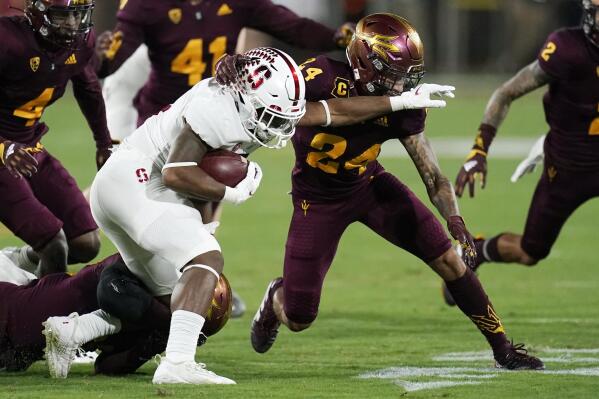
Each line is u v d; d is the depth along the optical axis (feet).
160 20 85.87
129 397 50.75
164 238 54.90
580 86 75.41
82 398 50.62
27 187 67.67
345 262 112.47
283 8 89.61
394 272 106.83
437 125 256.32
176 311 53.78
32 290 59.72
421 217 63.16
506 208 147.13
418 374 59.93
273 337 68.64
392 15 59.47
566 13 313.94
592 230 131.13
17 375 58.95
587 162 78.23
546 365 63.16
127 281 57.72
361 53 58.70
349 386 55.16
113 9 288.92
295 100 54.19
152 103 89.25
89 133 232.32
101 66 82.53
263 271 106.42
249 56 54.65
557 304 88.74
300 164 63.67
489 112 73.77
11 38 65.16
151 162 56.80
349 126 60.49
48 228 67.00
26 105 69.10
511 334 75.25
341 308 88.22
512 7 318.65
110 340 59.21
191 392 51.72
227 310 58.75
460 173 69.82
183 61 87.45
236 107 54.19
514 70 321.73
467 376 59.06
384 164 193.77
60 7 63.57
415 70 58.54
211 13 87.10
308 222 64.18
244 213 146.10
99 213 57.57
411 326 79.92
